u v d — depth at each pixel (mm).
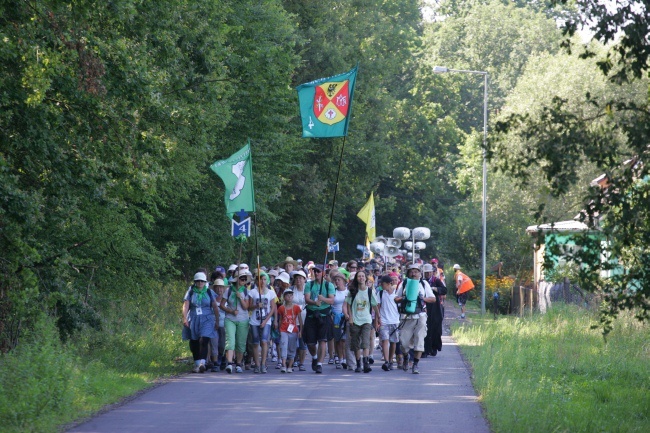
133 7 46906
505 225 158500
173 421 33781
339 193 146500
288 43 84812
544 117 28250
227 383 46625
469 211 170000
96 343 55781
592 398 41469
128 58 47094
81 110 46594
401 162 197750
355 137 138750
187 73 64188
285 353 52656
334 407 37719
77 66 44781
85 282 59125
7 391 33844
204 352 52031
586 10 27891
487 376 46031
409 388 44688
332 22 134750
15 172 45812
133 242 60500
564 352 57562
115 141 47875
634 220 27938
